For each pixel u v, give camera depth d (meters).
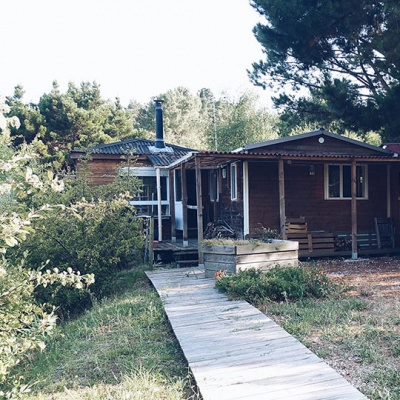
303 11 13.27
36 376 4.29
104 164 14.32
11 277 4.32
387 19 11.94
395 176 11.84
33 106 25.98
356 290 6.84
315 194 11.41
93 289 8.00
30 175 2.83
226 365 3.65
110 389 3.62
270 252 7.63
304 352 3.92
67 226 8.18
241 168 11.13
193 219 14.80
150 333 5.09
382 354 3.97
